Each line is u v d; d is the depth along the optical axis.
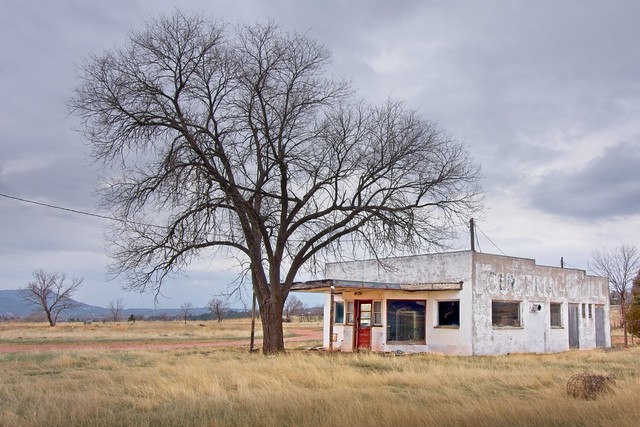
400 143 25.77
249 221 25.69
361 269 34.66
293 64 25.42
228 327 73.38
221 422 10.33
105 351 29.91
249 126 24.86
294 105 24.98
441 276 30.41
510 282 30.97
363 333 31.44
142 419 10.80
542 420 10.53
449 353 29.36
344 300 32.75
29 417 10.69
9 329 64.81
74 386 15.37
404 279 32.16
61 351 29.95
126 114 23.69
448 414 10.57
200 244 24.44
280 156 24.75
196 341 44.25
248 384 15.47
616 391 13.67
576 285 35.31
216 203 23.84
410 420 10.14
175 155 23.17
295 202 26.02
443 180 25.81
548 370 19.67
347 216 25.36
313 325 85.69
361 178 25.69
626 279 45.06
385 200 25.48
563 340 33.59
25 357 24.69
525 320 31.38
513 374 17.84
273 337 25.64
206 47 24.33
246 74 24.59
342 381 16.45
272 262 25.80
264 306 25.84
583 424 10.48
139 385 15.12
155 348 34.28
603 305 37.34
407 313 30.62
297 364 19.55
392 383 16.50
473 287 29.08
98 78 23.64
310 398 12.48
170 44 24.22
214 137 24.39
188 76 24.53
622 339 48.22
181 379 16.30
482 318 29.30
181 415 11.09
